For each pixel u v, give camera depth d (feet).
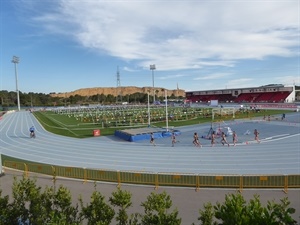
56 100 506.48
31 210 25.85
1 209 25.57
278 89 334.24
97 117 202.08
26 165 62.34
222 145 91.50
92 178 55.47
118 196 25.91
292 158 71.36
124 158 77.82
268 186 47.42
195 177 50.03
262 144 91.20
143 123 161.79
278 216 16.28
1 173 59.72
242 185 47.44
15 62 325.62
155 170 64.39
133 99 515.91
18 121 199.31
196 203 41.34
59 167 59.00
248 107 246.27
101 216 23.67
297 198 42.11
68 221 24.11
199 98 422.82
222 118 176.65
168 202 24.39
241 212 16.96
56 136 122.72
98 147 95.66
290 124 140.56
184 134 118.01
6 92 456.04
